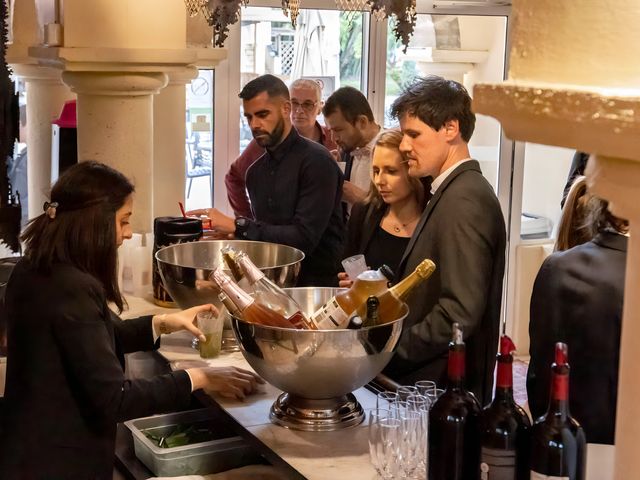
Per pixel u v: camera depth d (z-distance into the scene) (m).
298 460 1.90
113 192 2.09
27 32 4.26
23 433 2.00
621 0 0.68
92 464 2.05
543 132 0.71
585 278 1.88
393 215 2.79
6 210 2.91
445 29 5.08
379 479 1.79
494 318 2.49
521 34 0.75
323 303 2.39
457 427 1.55
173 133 4.16
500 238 2.46
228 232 3.50
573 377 1.89
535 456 1.42
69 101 4.06
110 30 3.16
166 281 2.63
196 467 2.29
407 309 2.10
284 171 3.54
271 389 2.31
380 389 2.34
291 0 2.10
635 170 0.68
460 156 2.48
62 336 1.98
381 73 5.04
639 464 0.78
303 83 4.50
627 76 0.68
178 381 2.14
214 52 4.17
